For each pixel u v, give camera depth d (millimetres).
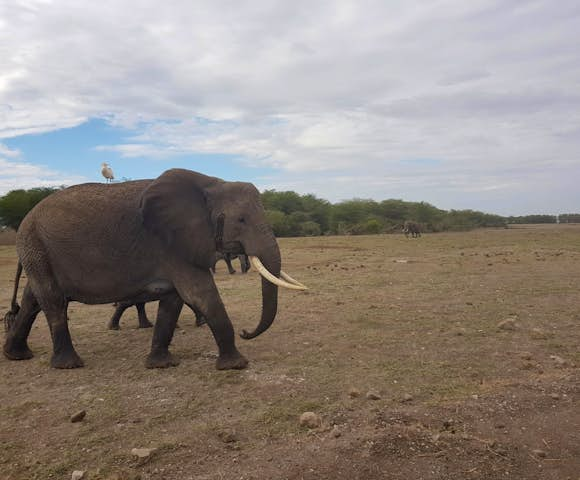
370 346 6758
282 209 66500
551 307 8984
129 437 4156
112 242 6098
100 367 6234
